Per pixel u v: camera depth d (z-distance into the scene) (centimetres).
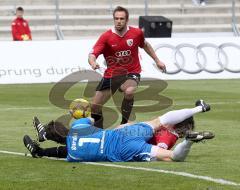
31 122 4700
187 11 10975
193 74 8088
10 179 2762
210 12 11038
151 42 8019
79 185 2642
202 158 3262
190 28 10681
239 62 8275
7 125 4556
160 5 10956
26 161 3167
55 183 2681
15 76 7588
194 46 8156
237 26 10788
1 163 3123
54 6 10525
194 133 3028
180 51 8088
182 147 3072
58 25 9981
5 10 10319
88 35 10356
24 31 8725
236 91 6856
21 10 8712
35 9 10419
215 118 4919
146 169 2933
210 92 6750
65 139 3250
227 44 8281
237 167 3020
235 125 4547
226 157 3300
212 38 8244
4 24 10181
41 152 3241
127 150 3098
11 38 10050
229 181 2705
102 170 2922
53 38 10169
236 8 11112
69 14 10538
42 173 2878
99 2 10762
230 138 3962
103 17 10531
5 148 3600
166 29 8631
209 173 2866
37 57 7681
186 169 2944
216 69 8188
